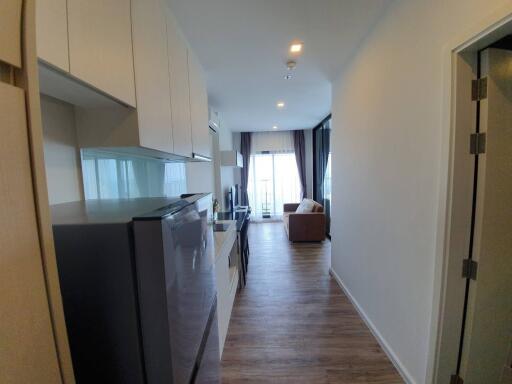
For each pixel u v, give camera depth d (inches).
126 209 33.8
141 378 27.4
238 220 145.5
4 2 15.4
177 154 65.4
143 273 26.1
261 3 62.8
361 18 71.9
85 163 47.9
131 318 26.6
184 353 31.9
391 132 68.9
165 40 58.2
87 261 26.1
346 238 109.3
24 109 16.7
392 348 71.9
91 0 33.5
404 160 63.3
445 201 49.6
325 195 220.4
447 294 51.5
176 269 29.2
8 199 15.5
